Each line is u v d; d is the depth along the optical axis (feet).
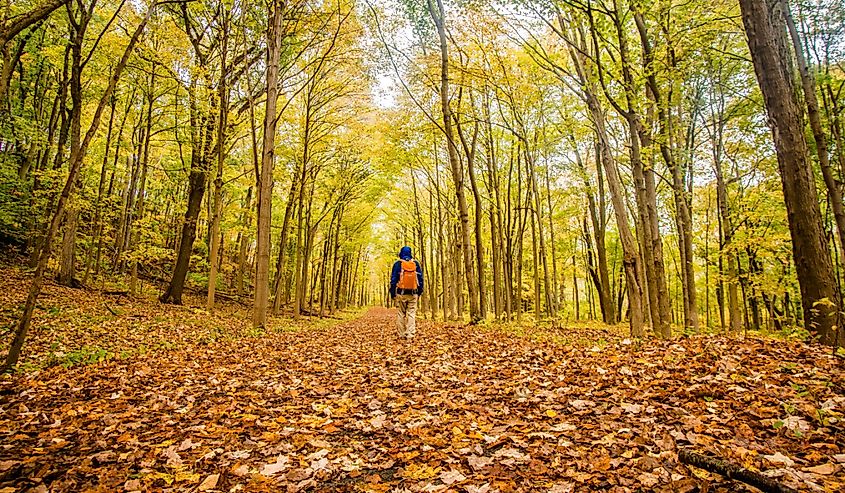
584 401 14.05
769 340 22.38
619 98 35.29
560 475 8.96
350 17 51.57
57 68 57.00
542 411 13.50
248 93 46.62
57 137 70.79
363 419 13.64
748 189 60.18
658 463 9.08
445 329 44.14
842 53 41.06
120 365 22.80
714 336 27.14
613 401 13.96
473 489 8.44
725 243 57.11
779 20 23.13
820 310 20.81
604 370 17.85
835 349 18.12
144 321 40.06
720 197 60.95
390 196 114.73
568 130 60.03
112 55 46.26
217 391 17.79
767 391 13.50
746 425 10.96
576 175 79.00
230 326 44.21
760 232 50.29
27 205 58.80
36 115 65.57
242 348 30.37
